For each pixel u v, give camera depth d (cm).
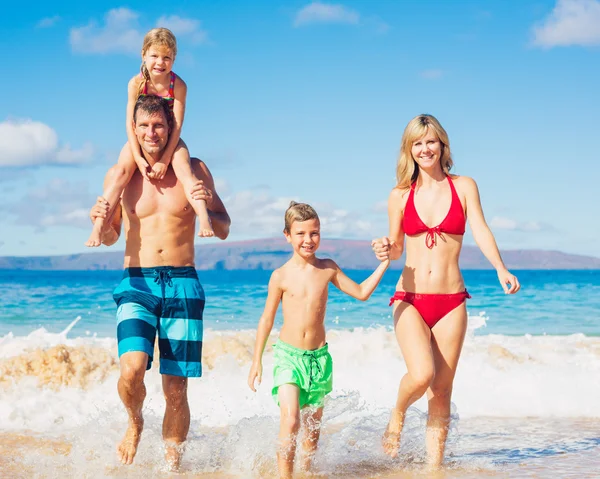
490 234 511
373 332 1027
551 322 1966
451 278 511
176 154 515
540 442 589
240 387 742
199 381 758
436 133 516
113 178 499
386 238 512
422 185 527
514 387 770
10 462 494
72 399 685
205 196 486
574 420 679
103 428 531
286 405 474
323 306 509
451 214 512
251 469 491
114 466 487
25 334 1547
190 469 492
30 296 2683
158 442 514
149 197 501
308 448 494
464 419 678
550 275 8062
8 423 626
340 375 800
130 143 511
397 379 792
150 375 759
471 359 867
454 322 505
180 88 547
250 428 516
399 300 517
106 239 530
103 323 1734
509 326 1894
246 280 4922
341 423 651
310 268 512
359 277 8831
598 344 1084
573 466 507
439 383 508
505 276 493
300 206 514
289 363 493
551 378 800
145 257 496
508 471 492
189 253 509
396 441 510
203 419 654
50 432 600
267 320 514
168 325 491
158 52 530
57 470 477
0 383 709
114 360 784
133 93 541
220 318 1805
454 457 530
